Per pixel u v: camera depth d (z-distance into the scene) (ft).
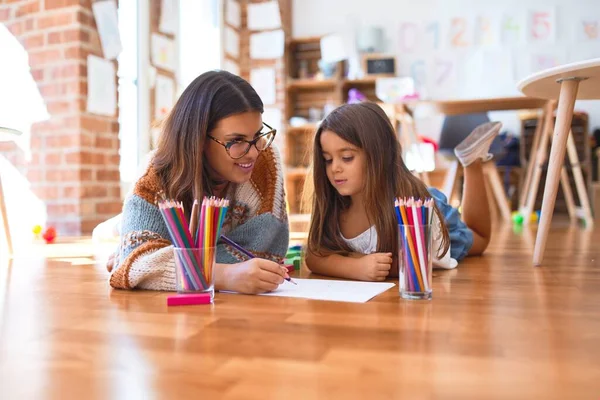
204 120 3.68
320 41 16.94
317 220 4.62
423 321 2.84
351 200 4.60
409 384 1.93
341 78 16.39
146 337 2.56
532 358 2.22
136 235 3.79
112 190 10.03
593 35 15.61
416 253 3.42
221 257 4.01
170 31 12.23
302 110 17.12
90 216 9.51
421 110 11.32
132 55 11.02
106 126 9.86
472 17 16.19
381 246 4.27
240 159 3.73
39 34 9.44
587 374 2.03
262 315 2.98
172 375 2.03
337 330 2.66
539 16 15.87
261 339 2.51
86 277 4.56
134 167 11.12
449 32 16.33
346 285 3.91
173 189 3.77
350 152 4.17
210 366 2.13
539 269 4.82
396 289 3.78
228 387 1.90
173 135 3.82
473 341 2.47
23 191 9.61
